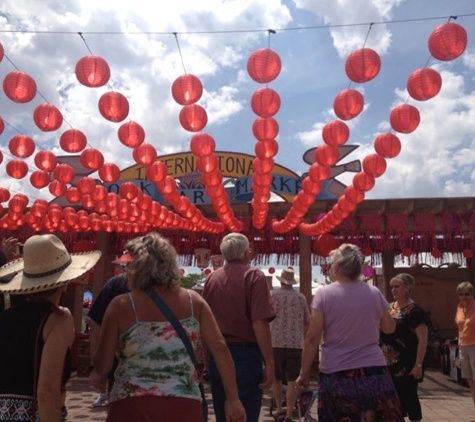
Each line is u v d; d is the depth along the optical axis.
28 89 4.52
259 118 5.21
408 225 11.75
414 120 4.70
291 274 6.61
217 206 8.20
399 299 4.79
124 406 2.30
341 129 5.13
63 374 2.40
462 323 6.84
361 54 4.14
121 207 8.60
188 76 4.67
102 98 4.67
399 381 4.57
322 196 11.12
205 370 4.10
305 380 3.48
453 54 3.96
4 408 2.18
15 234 12.12
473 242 11.48
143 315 2.43
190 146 5.75
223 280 3.94
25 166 6.75
